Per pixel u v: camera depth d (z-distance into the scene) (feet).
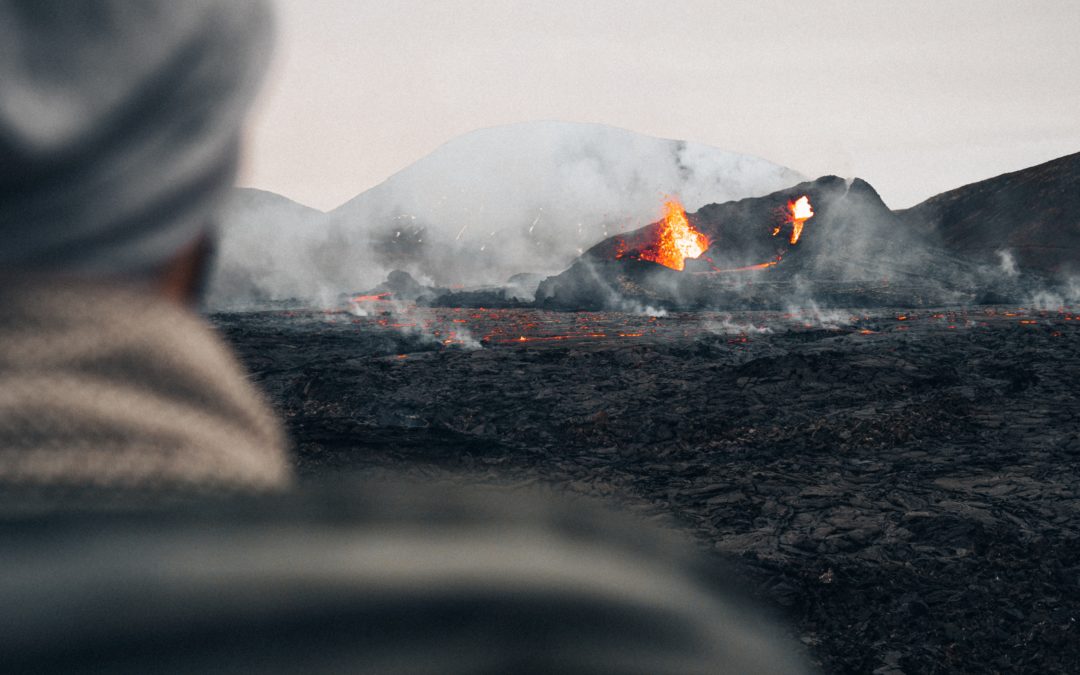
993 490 20.02
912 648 13.17
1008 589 14.83
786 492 20.26
